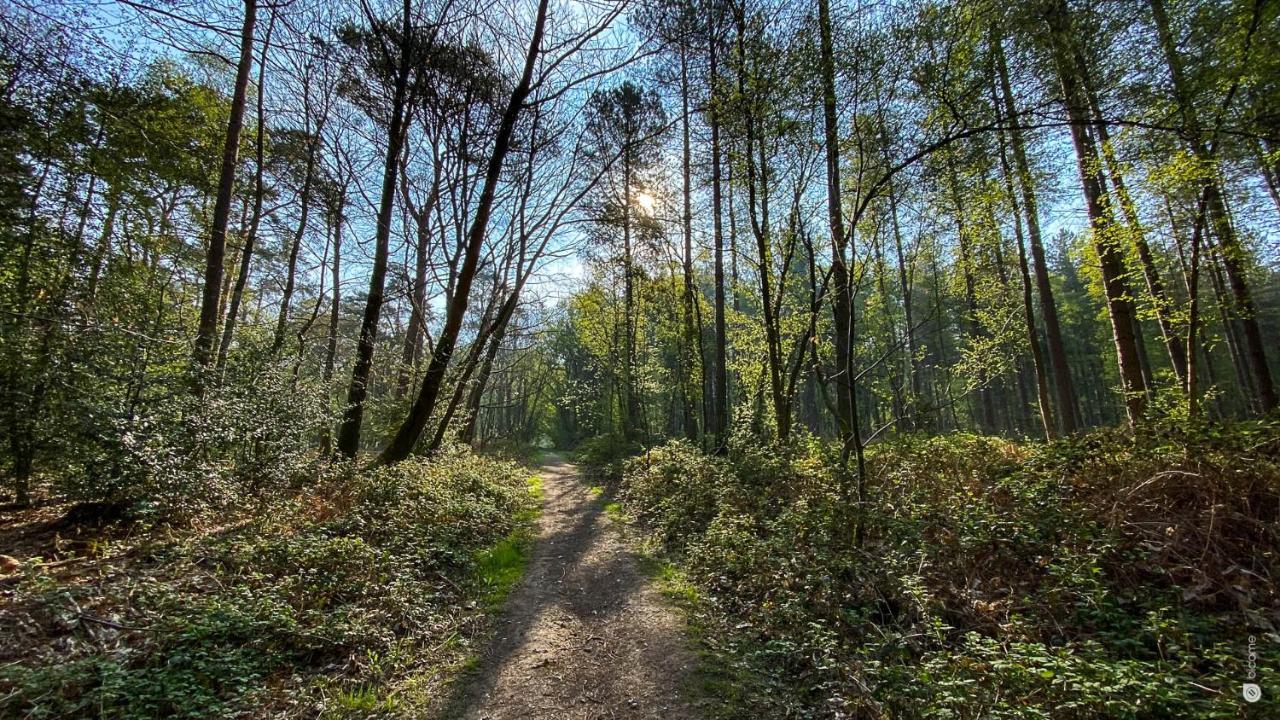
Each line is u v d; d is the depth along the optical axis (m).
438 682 4.18
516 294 14.79
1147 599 4.18
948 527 5.67
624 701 3.95
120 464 6.26
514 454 26.30
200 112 11.73
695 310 19.34
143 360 7.30
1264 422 5.81
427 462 11.76
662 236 17.25
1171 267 12.03
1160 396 7.86
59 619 4.00
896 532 5.80
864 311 18.39
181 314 10.42
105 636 3.92
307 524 6.68
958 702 3.05
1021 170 9.20
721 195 14.45
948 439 10.07
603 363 26.06
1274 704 2.75
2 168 6.29
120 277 8.59
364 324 11.81
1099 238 8.95
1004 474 7.32
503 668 4.47
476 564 7.11
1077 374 35.91
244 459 7.95
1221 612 3.97
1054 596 4.26
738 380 20.98
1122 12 6.77
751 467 9.85
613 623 5.48
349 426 11.67
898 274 19.00
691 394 19.78
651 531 9.57
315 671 4.05
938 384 26.50
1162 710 2.88
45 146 6.69
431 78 12.13
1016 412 32.91
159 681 3.47
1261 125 6.35
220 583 4.88
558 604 6.06
